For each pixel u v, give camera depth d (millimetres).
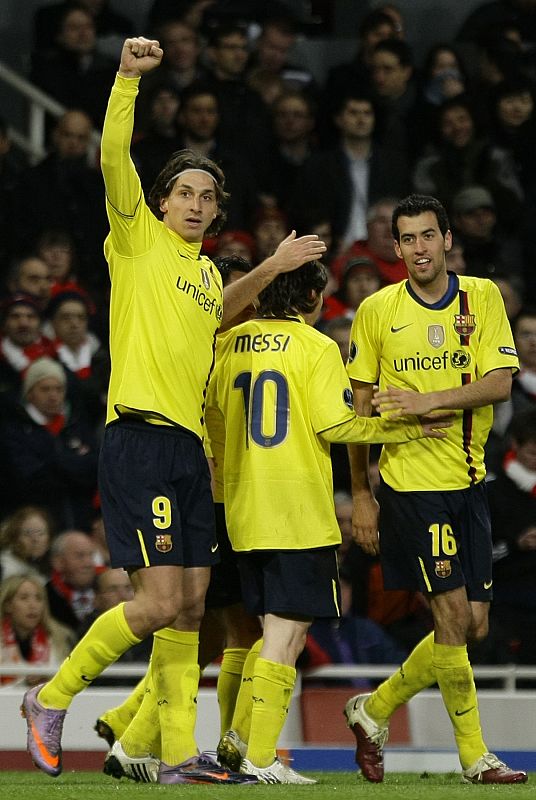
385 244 39062
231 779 18641
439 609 20547
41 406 34719
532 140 43781
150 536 18141
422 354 20703
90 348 37625
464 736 20375
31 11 48719
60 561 30172
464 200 41188
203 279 19031
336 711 26328
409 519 20594
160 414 18328
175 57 44156
